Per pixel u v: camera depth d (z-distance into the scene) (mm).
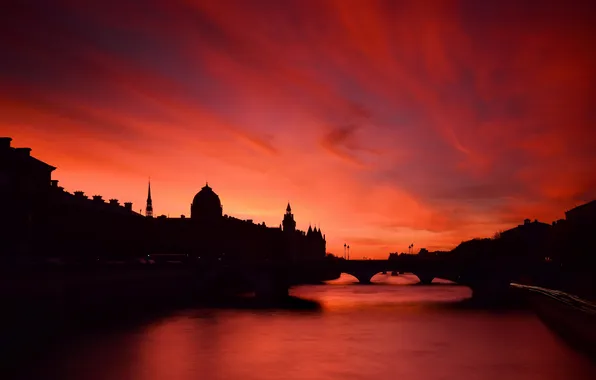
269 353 74000
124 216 161500
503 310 123688
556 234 173500
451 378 61562
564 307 109625
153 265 123812
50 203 116500
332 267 174875
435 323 102312
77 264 94562
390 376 62469
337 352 75000
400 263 176625
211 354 72875
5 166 96938
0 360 61938
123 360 67250
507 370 65125
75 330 79688
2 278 65438
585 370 64875
